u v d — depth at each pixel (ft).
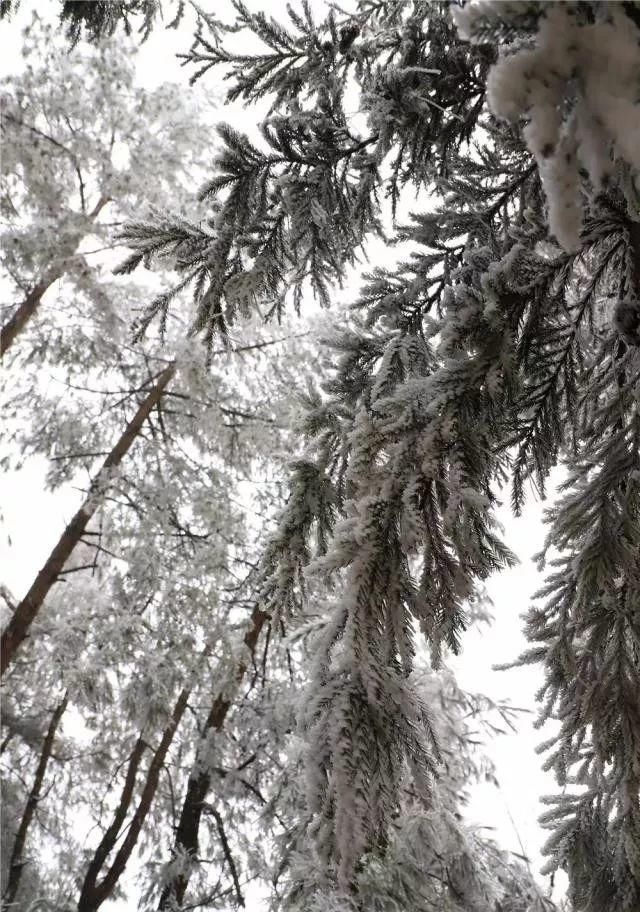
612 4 3.25
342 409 8.16
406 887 19.36
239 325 31.83
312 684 5.17
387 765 4.93
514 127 6.89
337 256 11.16
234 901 25.91
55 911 28.27
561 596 8.30
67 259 27.48
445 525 5.12
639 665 7.79
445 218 8.89
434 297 8.99
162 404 34.58
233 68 10.25
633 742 7.32
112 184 28.99
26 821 33.50
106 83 29.40
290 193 9.34
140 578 28.60
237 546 31.27
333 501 7.75
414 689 5.45
